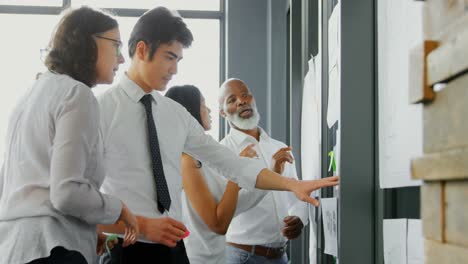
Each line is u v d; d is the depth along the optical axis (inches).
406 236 56.1
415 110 51.4
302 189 79.0
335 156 88.2
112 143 75.0
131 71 79.0
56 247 56.3
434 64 19.9
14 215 57.1
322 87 96.9
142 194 74.8
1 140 195.8
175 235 70.0
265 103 192.7
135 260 71.8
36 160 58.5
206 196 92.0
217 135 204.5
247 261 108.3
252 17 195.8
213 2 210.2
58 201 55.7
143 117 77.4
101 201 58.7
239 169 84.9
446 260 19.4
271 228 108.7
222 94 119.3
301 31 135.1
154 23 76.8
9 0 203.8
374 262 67.0
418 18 51.0
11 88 200.2
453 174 18.6
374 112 67.7
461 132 18.5
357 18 68.6
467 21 18.0
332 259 94.6
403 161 55.5
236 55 194.4
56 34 63.3
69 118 57.8
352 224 67.4
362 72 68.1
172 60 78.1
